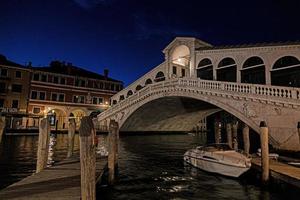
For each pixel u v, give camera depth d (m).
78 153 14.21
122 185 9.62
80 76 42.94
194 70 26.44
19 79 36.91
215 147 12.89
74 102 42.06
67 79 41.66
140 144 24.72
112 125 9.70
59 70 43.00
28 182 7.17
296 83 18.75
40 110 38.69
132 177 10.92
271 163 11.09
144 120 33.41
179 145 24.31
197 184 9.91
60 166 9.61
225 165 10.98
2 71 35.81
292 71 19.11
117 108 32.75
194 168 12.94
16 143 22.12
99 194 8.51
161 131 38.97
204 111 31.91
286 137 14.98
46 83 39.56
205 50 25.70
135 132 36.03
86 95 43.38
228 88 18.91
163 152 19.16
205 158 12.16
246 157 11.06
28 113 37.06
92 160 5.08
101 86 45.38
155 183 10.00
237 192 8.93
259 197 8.41
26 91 37.28
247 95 17.16
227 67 23.73
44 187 6.65
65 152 17.62
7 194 6.04
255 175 10.53
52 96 39.94
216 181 10.37
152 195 8.49
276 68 19.98
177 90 23.58
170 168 12.93
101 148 18.05
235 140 17.25
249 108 17.12
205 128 53.75
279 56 19.84
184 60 30.67
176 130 40.69
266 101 16.09
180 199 8.16
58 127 40.81
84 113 43.12
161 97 25.52
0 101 35.19
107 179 10.15
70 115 42.94
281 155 14.98
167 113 32.41
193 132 48.28
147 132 37.22
